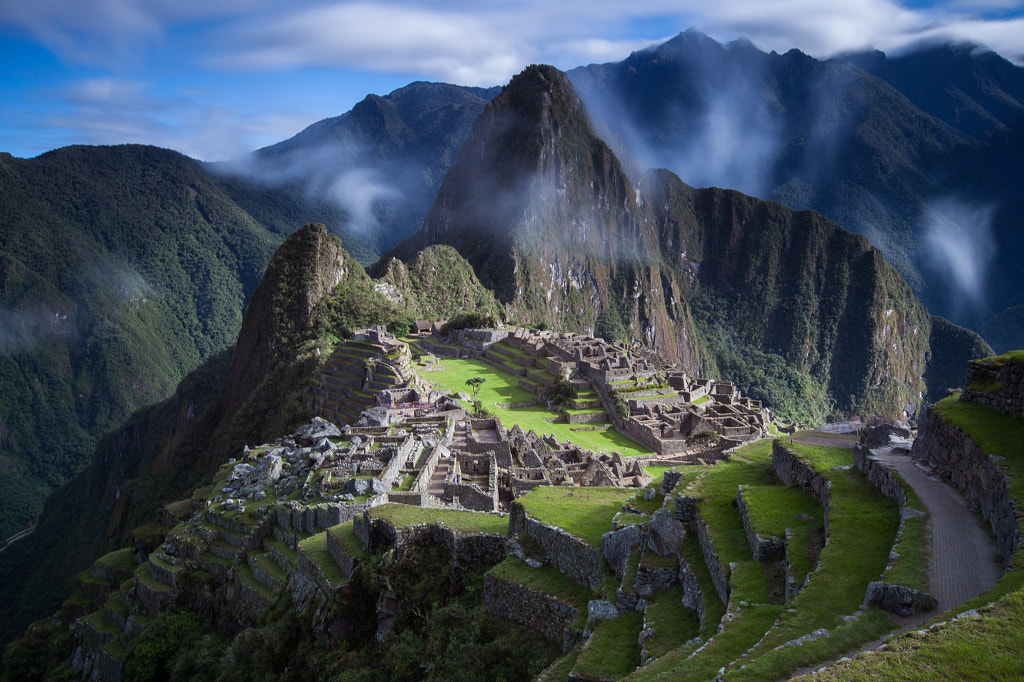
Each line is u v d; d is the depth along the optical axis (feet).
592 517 83.10
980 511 60.59
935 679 35.96
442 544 91.66
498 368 516.32
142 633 130.82
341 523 114.01
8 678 159.74
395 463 137.69
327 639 90.02
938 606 47.26
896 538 56.95
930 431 75.05
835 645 44.19
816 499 73.51
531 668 67.72
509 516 92.22
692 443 323.16
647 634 59.36
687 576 65.31
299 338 646.33
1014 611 39.93
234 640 108.47
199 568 140.05
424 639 80.59
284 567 119.65
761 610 53.06
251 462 176.55
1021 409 68.23
